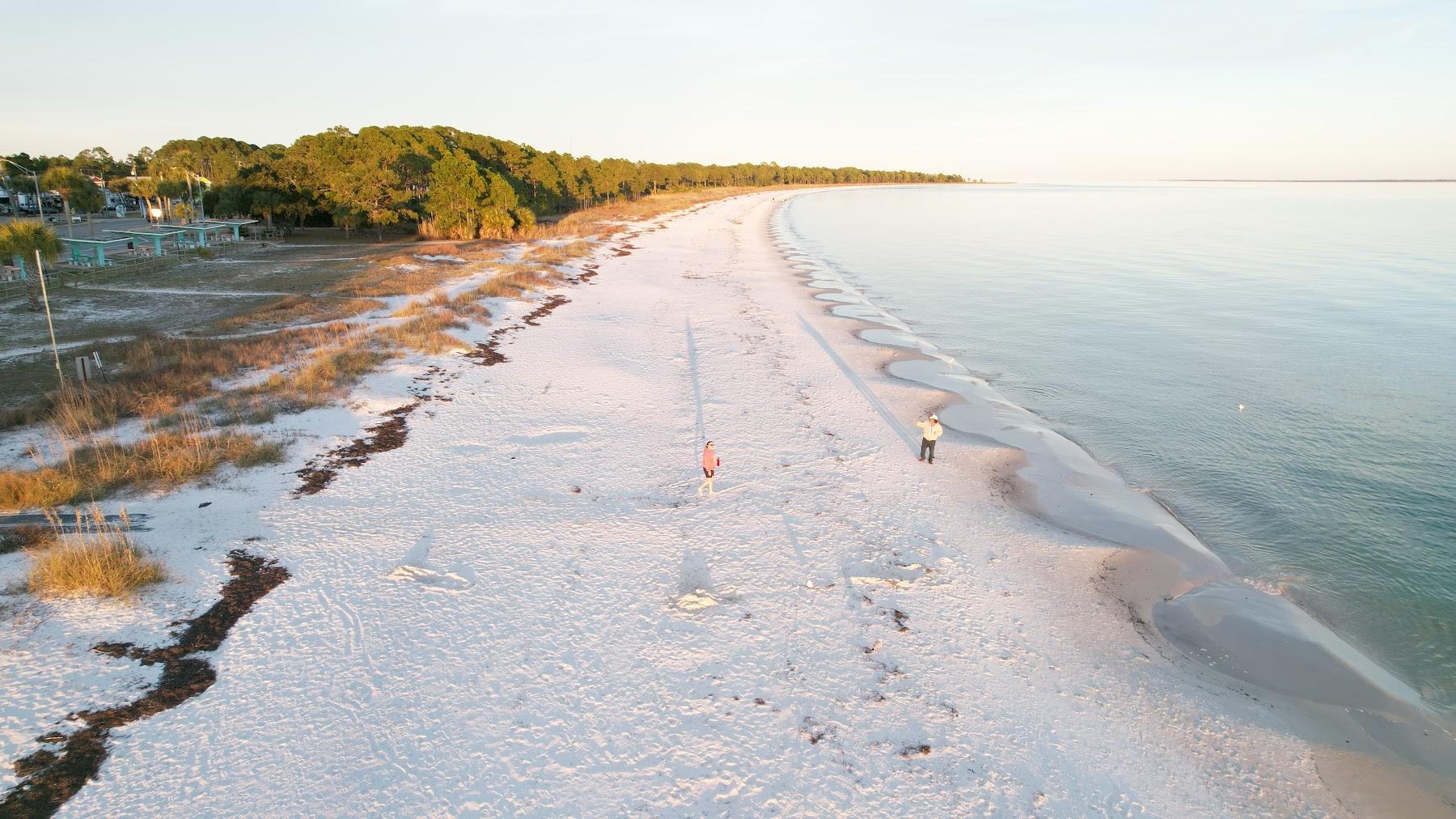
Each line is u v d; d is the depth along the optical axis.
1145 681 14.98
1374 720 14.18
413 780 11.73
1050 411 30.59
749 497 21.59
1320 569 19.25
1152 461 25.67
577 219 99.44
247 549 17.53
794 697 13.96
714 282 58.12
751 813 11.50
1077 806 11.91
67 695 12.80
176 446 21.75
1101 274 68.19
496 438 24.86
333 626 15.12
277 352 31.78
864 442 26.20
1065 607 17.25
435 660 14.38
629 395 29.66
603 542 18.78
